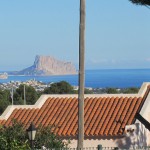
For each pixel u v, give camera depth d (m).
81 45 20.81
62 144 24.31
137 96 33.03
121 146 29.95
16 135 23.38
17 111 34.12
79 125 21.05
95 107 32.78
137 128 30.33
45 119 32.75
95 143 30.27
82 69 20.89
